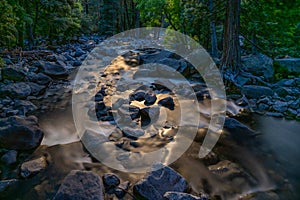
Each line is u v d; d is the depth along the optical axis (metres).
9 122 5.33
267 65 9.65
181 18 15.73
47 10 17.67
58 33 20.14
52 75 10.73
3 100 7.55
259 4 9.50
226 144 5.41
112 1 30.11
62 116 6.93
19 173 4.36
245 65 9.91
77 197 3.44
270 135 5.80
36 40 18.77
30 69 10.52
